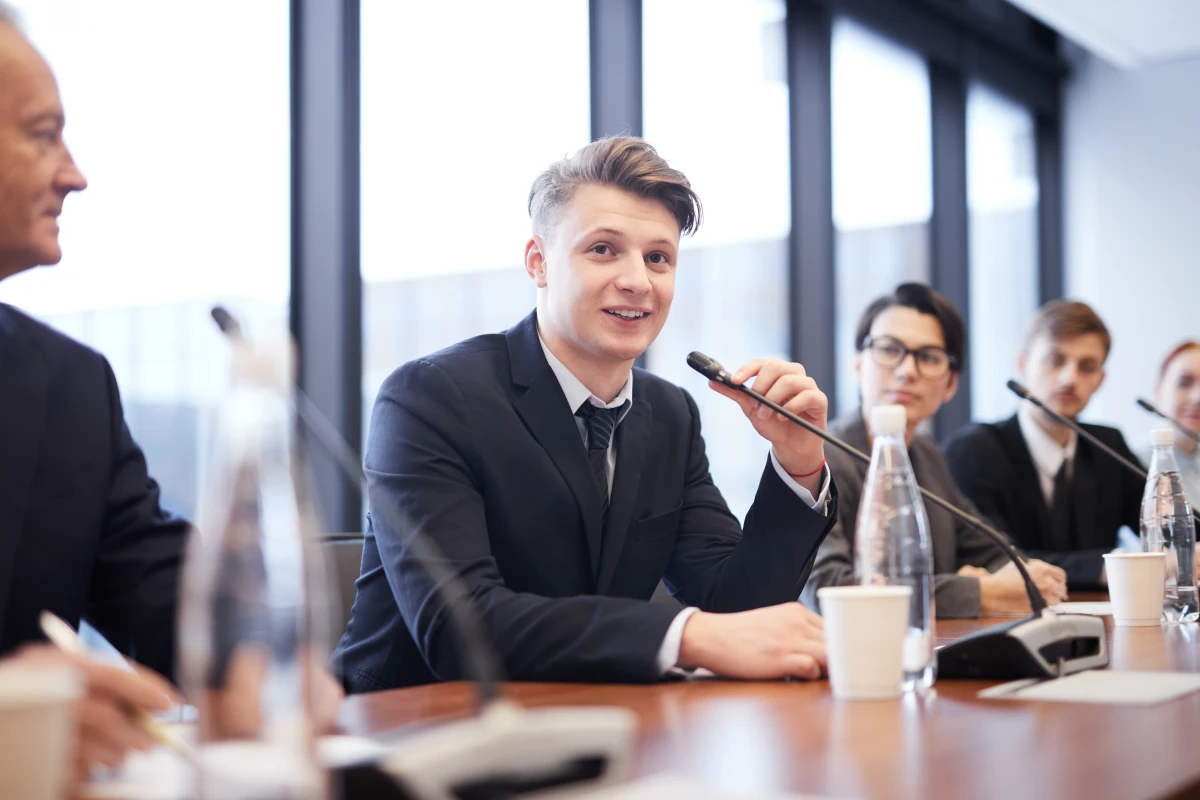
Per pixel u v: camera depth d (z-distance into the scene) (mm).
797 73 4906
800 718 1015
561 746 714
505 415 1711
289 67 3133
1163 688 1160
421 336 3418
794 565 1612
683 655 1259
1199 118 6309
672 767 817
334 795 682
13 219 1305
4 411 1354
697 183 4434
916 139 5641
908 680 1167
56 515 1370
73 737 799
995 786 753
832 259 4898
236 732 669
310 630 690
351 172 3209
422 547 1469
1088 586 2877
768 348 4746
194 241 2920
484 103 3635
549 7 3887
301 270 3156
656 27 4320
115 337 2760
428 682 1696
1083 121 6613
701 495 1919
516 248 3695
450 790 669
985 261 6121
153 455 2832
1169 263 6371
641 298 1747
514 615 1348
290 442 702
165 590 1404
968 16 5734
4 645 1320
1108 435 3525
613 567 1751
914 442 2934
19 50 1290
